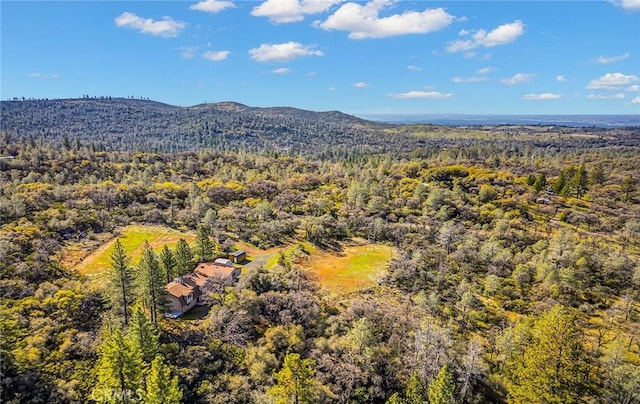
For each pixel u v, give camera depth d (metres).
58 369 40.44
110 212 96.31
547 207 103.12
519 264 69.12
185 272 65.69
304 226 95.38
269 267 73.19
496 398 42.44
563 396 37.25
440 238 84.00
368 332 46.75
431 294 59.22
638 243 80.88
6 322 44.03
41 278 58.72
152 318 49.81
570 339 38.38
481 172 130.88
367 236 91.62
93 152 163.62
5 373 38.12
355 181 130.00
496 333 51.47
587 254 70.19
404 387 43.16
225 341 48.16
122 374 35.69
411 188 119.94
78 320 48.59
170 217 98.00
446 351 46.34
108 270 66.44
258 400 39.53
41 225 77.88
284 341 48.00
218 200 115.19
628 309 55.94
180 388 40.12
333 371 43.72
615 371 39.88
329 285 66.94
